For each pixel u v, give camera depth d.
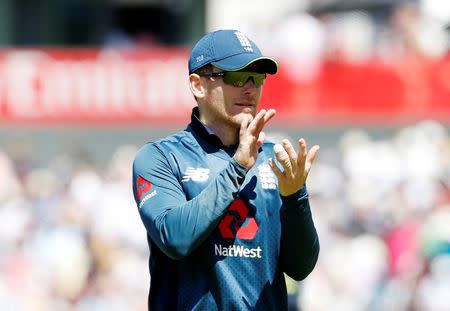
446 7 47.97
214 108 14.88
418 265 34.03
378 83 43.22
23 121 43.44
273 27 50.28
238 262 14.54
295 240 14.65
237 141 15.12
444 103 43.09
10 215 42.06
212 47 14.80
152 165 14.72
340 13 49.44
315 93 43.28
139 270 39.09
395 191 41.34
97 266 38.66
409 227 36.75
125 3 55.06
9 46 54.97
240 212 14.64
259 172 14.95
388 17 49.28
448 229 33.56
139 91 43.31
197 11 56.06
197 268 14.48
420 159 42.75
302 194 14.57
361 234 40.31
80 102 43.38
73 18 55.09
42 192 43.16
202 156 14.87
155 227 14.10
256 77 14.84
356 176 42.88
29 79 43.38
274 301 14.76
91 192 41.97
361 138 43.47
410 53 47.41
